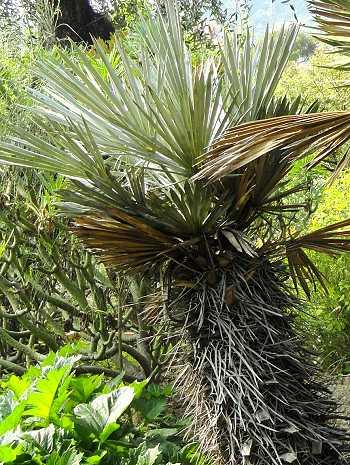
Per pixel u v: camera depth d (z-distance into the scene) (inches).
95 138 95.4
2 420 99.0
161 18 96.8
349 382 140.6
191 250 94.8
